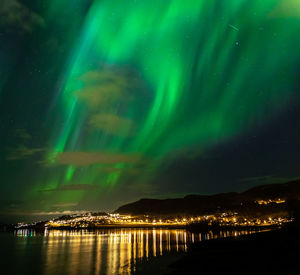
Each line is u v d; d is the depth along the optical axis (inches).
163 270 1274.6
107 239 4367.6
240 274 962.1
